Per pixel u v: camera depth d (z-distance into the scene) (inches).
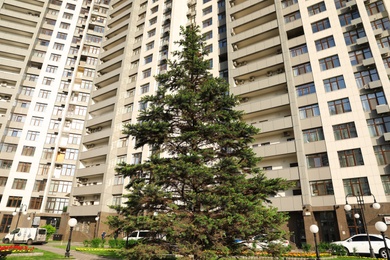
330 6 1093.1
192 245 381.7
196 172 411.2
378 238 654.5
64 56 1952.5
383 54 937.5
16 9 1942.7
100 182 1374.3
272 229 409.7
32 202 1565.0
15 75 1708.9
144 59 1561.3
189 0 1670.8
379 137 863.1
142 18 1753.2
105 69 1712.6
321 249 713.6
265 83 1110.4
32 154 1657.2
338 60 1008.2
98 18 2180.1
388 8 981.8
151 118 511.2
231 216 386.6
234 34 1325.0
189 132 463.8
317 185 908.6
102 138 1437.0
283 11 1189.1
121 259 591.2
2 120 1581.0
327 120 955.3
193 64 532.1
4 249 628.4
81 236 1269.7
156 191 413.7
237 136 494.9
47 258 578.9
